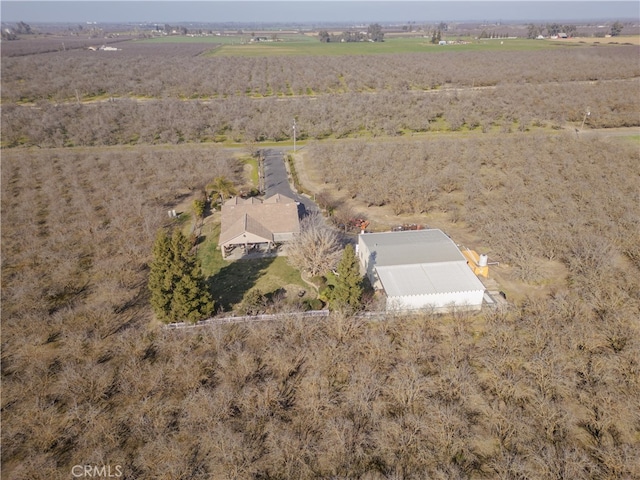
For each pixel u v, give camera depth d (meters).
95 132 103.75
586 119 107.75
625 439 29.55
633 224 54.38
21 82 161.50
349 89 150.75
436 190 71.69
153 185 74.50
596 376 33.00
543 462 26.98
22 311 43.03
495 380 33.47
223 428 29.80
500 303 43.22
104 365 37.22
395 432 29.55
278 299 45.56
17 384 34.72
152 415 32.03
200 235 60.56
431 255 48.16
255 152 91.06
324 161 84.00
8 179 78.06
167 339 38.72
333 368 35.91
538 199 64.75
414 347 36.72
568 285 47.28
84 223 60.41
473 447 29.48
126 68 193.62
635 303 41.16
